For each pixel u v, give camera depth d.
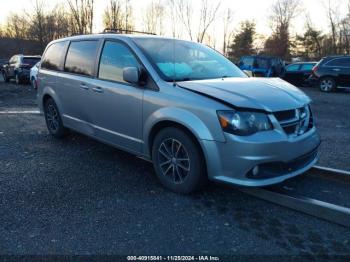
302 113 4.00
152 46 4.68
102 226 3.39
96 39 5.23
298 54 57.09
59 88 5.91
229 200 3.98
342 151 5.93
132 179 4.55
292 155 3.75
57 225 3.40
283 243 3.17
